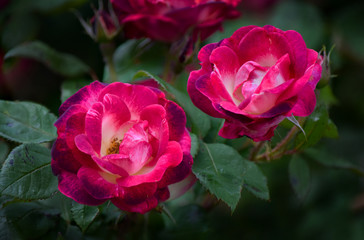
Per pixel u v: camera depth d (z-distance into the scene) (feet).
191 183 1.58
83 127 1.34
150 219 1.70
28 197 1.40
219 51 1.38
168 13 1.62
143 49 1.82
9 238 1.52
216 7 1.65
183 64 1.64
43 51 1.81
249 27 1.41
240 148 1.61
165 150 1.35
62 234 1.57
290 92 1.33
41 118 1.53
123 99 1.38
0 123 1.50
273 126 1.38
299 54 1.36
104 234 1.61
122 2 1.65
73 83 1.81
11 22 2.04
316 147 1.83
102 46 1.73
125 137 1.36
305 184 1.69
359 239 2.10
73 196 1.33
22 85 2.05
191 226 1.74
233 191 1.44
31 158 1.43
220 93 1.36
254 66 1.38
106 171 1.35
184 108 1.53
